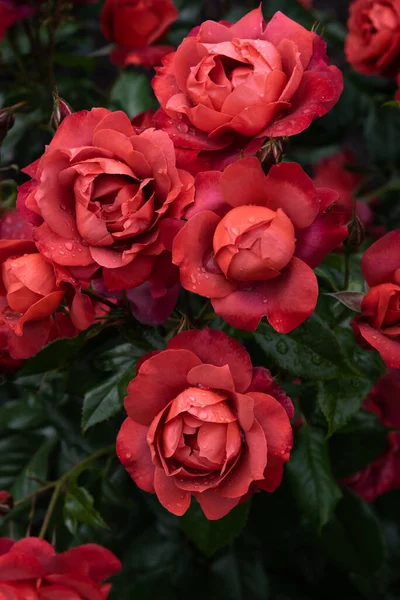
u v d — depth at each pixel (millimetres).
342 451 973
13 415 1036
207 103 787
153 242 769
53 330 818
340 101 1317
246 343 918
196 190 769
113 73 1567
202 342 770
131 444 784
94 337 846
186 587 1048
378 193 1294
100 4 1320
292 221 764
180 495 776
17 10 1022
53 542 888
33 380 909
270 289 764
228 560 1059
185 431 754
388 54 1031
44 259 783
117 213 768
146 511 1062
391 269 809
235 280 760
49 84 1095
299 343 823
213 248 758
